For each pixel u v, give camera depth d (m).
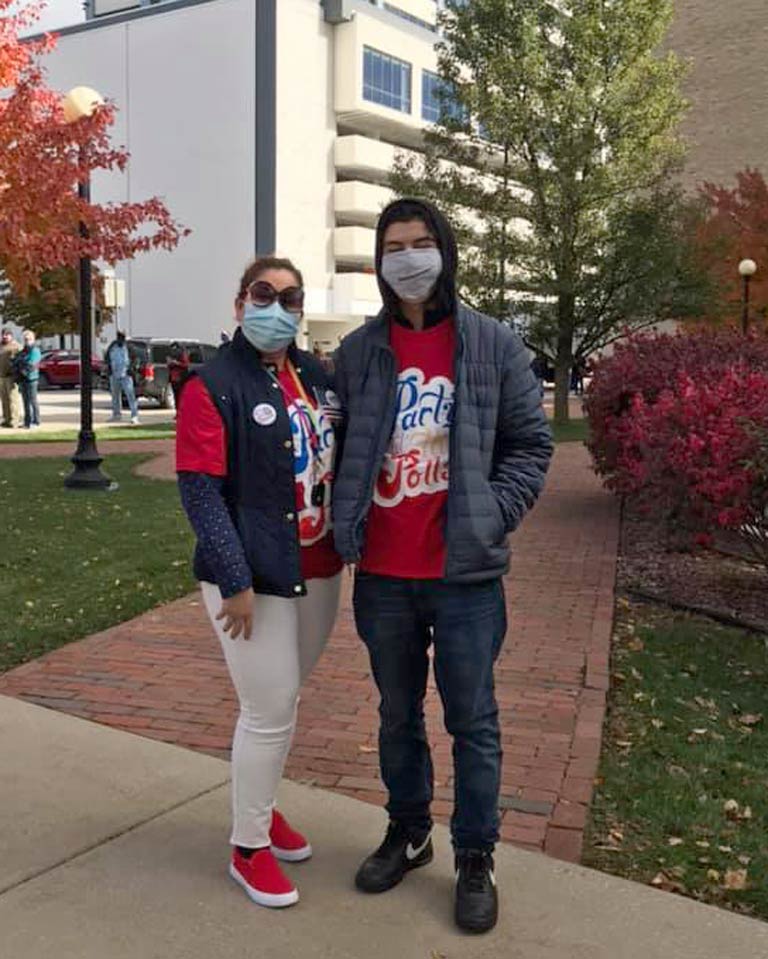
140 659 5.40
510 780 3.96
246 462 2.93
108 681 5.05
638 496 7.68
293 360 3.13
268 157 48.25
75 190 12.13
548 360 24.25
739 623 6.38
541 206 22.50
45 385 38.34
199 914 3.02
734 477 5.90
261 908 3.06
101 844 3.43
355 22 49.97
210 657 5.44
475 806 3.00
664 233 21.89
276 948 2.86
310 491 3.03
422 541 2.95
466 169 26.45
